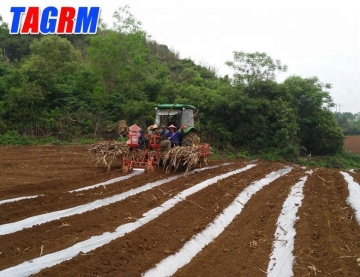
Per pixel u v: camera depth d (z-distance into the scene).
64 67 27.62
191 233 7.20
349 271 5.57
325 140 28.25
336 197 10.36
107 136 23.45
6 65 27.39
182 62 48.75
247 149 24.61
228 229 7.85
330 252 6.21
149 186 10.80
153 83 26.91
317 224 7.80
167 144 12.98
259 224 8.21
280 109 25.23
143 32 26.58
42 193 9.59
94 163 14.88
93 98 25.12
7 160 15.23
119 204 8.80
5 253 5.90
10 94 22.25
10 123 22.12
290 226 7.93
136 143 12.63
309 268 5.79
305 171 16.58
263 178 13.85
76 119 23.55
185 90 26.70
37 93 22.67
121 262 5.81
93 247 6.31
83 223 7.41
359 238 7.06
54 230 6.95
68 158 16.25
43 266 5.53
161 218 7.88
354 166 27.95
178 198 9.52
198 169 14.31
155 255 6.14
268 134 25.05
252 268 5.89
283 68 27.83
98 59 25.28
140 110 24.05
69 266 5.53
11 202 8.36
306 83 28.41
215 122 25.08
